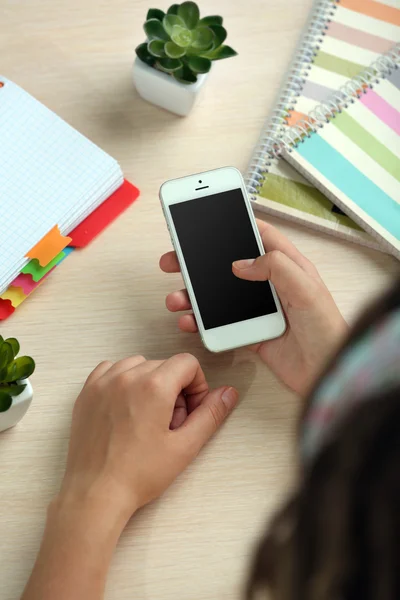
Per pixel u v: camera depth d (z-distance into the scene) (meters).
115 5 0.88
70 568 0.64
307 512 0.23
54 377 0.77
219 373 0.79
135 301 0.80
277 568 0.25
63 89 0.86
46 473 0.74
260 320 0.75
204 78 0.81
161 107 0.86
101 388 0.71
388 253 0.83
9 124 0.80
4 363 0.64
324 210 0.83
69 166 0.79
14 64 0.86
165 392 0.70
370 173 0.82
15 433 0.75
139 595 0.71
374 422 0.21
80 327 0.79
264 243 0.79
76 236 0.81
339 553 0.22
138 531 0.72
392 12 0.89
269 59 0.88
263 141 0.85
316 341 0.73
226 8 0.89
